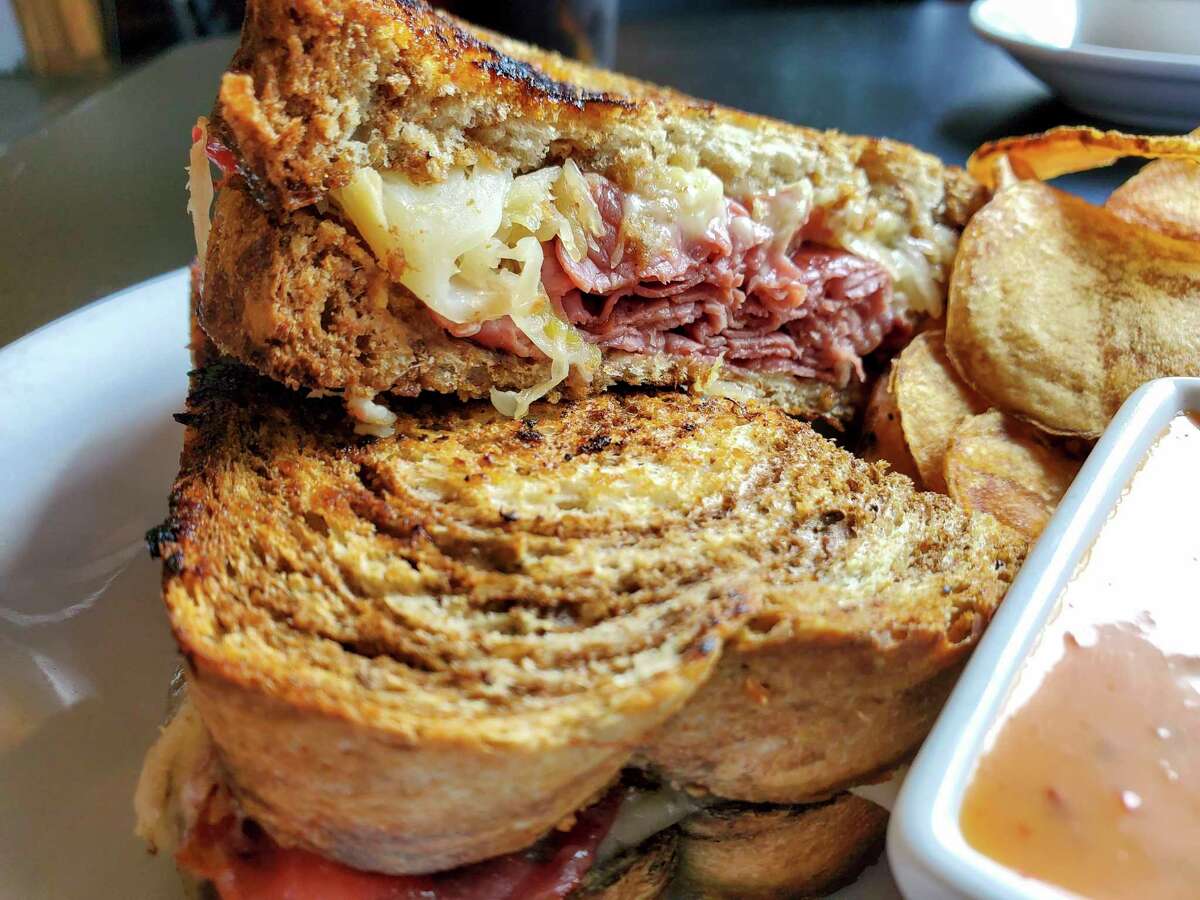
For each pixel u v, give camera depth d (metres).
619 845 0.13
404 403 0.16
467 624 0.12
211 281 0.15
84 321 0.20
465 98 0.15
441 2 0.35
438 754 0.11
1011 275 0.18
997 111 0.38
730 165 0.17
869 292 0.19
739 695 0.12
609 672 0.12
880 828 0.14
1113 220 0.18
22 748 0.15
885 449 0.18
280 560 0.13
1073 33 0.37
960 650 0.13
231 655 0.11
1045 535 0.13
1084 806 0.10
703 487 0.14
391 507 0.14
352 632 0.12
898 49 0.45
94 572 0.17
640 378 0.17
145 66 0.29
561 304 0.16
